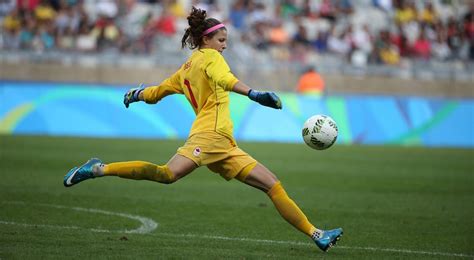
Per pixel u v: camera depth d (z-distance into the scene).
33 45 95.06
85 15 98.94
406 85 101.50
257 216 36.62
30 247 27.14
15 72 91.00
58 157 58.59
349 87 99.62
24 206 36.88
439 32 112.56
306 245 29.70
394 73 101.38
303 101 84.81
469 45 111.75
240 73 95.25
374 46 105.25
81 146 67.44
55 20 98.44
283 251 28.28
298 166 59.88
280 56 102.38
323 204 41.41
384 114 86.56
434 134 87.19
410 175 56.03
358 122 85.56
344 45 106.31
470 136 88.00
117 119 81.50
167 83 27.81
